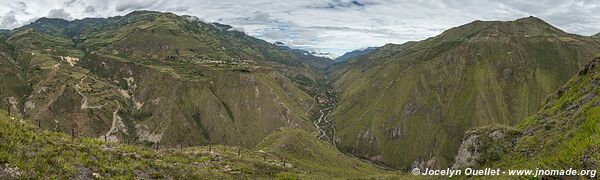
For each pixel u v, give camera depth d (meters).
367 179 87.62
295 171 91.06
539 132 45.00
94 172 32.53
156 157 47.47
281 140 181.62
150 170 39.31
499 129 55.25
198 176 43.78
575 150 21.72
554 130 42.03
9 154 28.66
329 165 170.38
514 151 46.31
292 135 190.12
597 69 57.72
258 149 165.12
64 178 29.19
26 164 28.50
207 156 81.25
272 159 123.56
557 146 33.00
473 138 58.38
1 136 31.19
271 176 71.44
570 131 34.09
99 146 41.66
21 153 29.75
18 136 32.59
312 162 163.00
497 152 51.09
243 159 88.50
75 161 32.66
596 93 44.81
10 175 26.62
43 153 31.38
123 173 35.00
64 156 32.78
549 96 69.50
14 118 39.44
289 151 167.75
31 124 41.09
